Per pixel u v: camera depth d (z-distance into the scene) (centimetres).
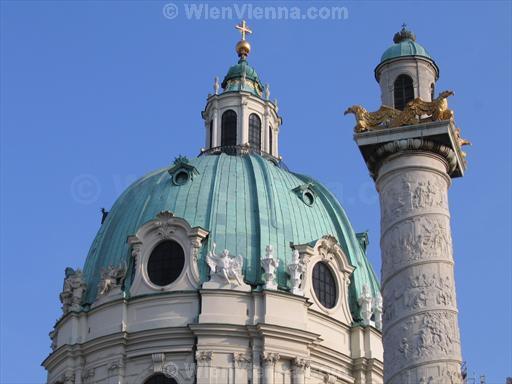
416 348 5381
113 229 9875
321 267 9438
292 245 9331
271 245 9269
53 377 9231
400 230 5694
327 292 9388
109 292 9156
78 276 9462
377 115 5916
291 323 8806
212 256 9019
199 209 9469
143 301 8944
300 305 8925
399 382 5369
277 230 9400
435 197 5753
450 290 5538
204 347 8631
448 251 5659
